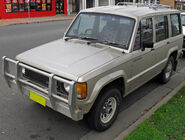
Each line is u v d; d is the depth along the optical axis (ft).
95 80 11.09
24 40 36.55
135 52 13.89
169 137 12.28
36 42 35.40
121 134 12.46
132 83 14.44
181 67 26.35
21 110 14.80
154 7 17.66
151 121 13.74
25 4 72.23
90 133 12.84
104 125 12.78
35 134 12.47
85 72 10.83
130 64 13.55
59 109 11.14
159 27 17.07
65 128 13.16
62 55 12.51
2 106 15.17
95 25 15.07
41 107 15.28
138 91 19.04
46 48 13.82
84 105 10.87
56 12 84.79
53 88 10.87
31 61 12.25
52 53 12.91
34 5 75.05
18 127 13.00
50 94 10.82
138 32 14.19
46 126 13.25
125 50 13.47
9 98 16.33
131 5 18.45
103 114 12.65
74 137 12.41
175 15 19.94
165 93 18.78
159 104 16.11
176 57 20.93
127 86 13.88
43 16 78.79
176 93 18.03
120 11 14.96
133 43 13.66
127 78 13.64
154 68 16.99
